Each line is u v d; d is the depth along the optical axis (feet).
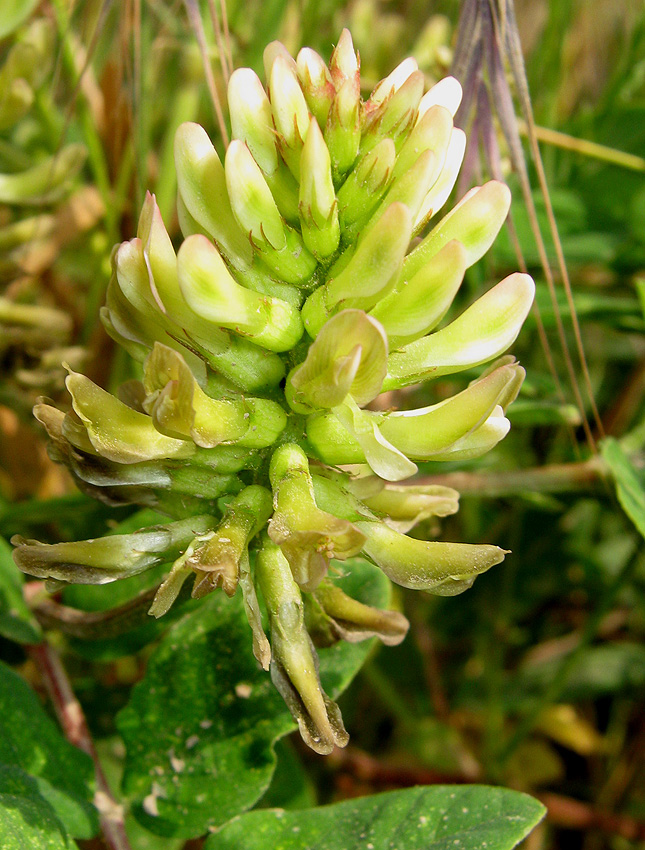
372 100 0.19
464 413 0.18
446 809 0.21
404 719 0.43
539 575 0.48
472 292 0.41
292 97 0.18
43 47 0.36
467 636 0.47
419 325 0.18
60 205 0.41
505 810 0.21
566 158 0.45
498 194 0.19
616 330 0.42
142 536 0.19
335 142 0.18
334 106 0.18
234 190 0.18
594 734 0.47
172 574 0.17
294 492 0.18
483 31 0.25
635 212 0.42
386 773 0.39
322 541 0.17
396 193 0.18
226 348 0.19
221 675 0.24
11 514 0.35
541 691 0.47
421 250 0.19
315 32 0.40
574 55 0.50
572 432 0.34
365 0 0.45
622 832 0.41
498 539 0.45
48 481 0.41
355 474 0.20
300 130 0.18
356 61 0.19
